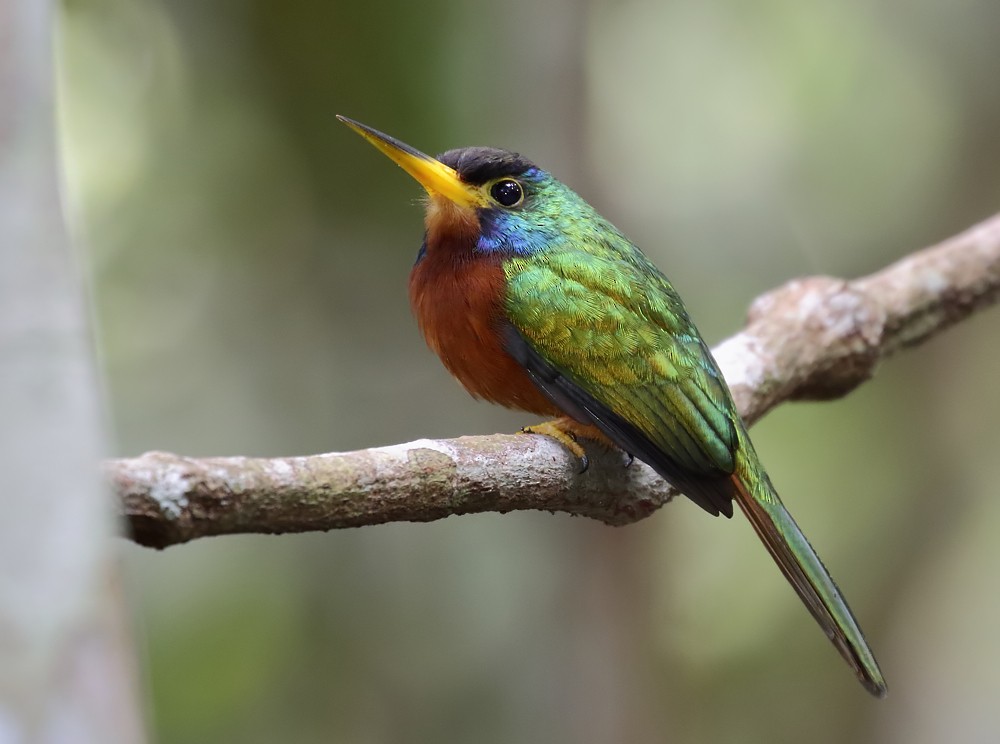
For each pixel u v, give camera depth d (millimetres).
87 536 2484
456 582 10539
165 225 11016
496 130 10461
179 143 10883
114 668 2410
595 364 6121
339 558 10641
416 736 10297
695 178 13352
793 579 5980
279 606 10578
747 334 7324
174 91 10820
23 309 2586
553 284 6246
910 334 8070
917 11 13273
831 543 12781
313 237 11039
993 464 12461
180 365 11031
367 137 6621
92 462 2547
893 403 12969
